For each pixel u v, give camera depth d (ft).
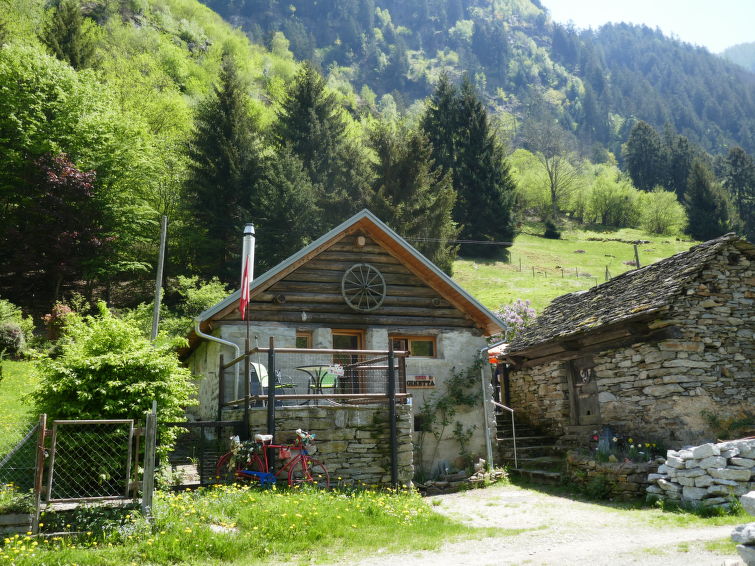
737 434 44.68
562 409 58.54
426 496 45.11
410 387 52.90
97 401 32.76
